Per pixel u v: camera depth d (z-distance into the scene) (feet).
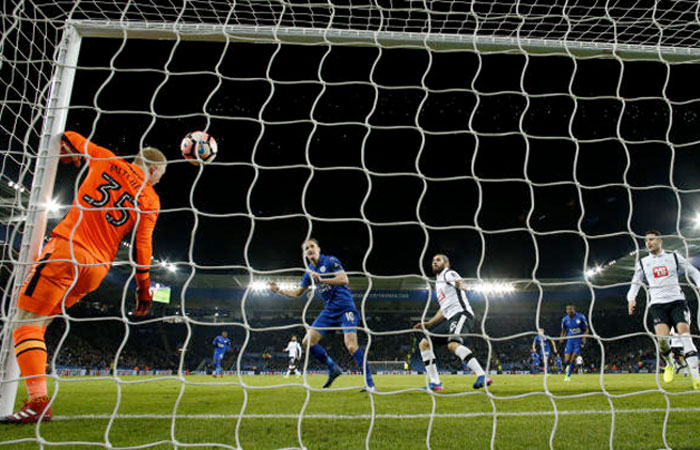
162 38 12.09
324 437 8.79
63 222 9.91
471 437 8.73
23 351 9.37
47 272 9.38
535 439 8.57
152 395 16.81
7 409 10.03
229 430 9.44
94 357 80.48
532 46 12.26
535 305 100.99
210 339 98.58
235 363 92.94
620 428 9.48
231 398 15.40
